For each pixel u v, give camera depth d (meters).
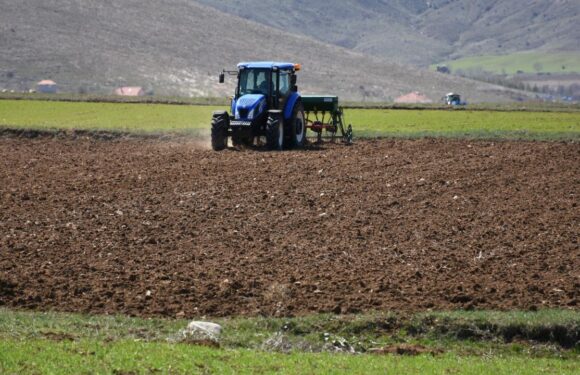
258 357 25.42
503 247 41.06
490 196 53.91
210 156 71.06
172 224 44.84
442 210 49.44
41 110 123.38
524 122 109.94
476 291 33.78
